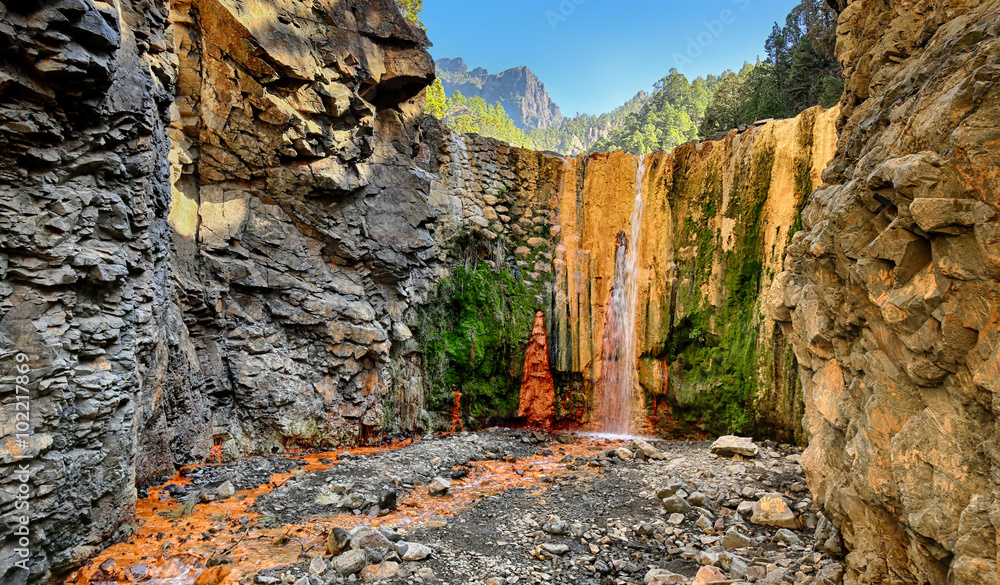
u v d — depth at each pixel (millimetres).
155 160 9852
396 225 16250
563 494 11734
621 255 19062
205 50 12836
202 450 12523
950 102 4023
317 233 14859
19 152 7035
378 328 15469
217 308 13008
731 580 7656
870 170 5121
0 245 6844
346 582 7457
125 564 7816
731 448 13758
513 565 8352
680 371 17375
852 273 5195
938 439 4230
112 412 8109
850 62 6859
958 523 3988
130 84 8586
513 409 18594
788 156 15867
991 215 3688
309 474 12078
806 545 8984
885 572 5293
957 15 4910
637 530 9719
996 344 3680
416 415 16812
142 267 8984
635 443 15406
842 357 5973
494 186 19375
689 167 17906
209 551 8367
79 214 7715
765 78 28234
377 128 16266
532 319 18828
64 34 7137
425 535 9227
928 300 4137
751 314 16422
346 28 14758
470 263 18688
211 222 13102
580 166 19688
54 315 7324
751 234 16531
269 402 13633
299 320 14352
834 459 6348
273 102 13148
